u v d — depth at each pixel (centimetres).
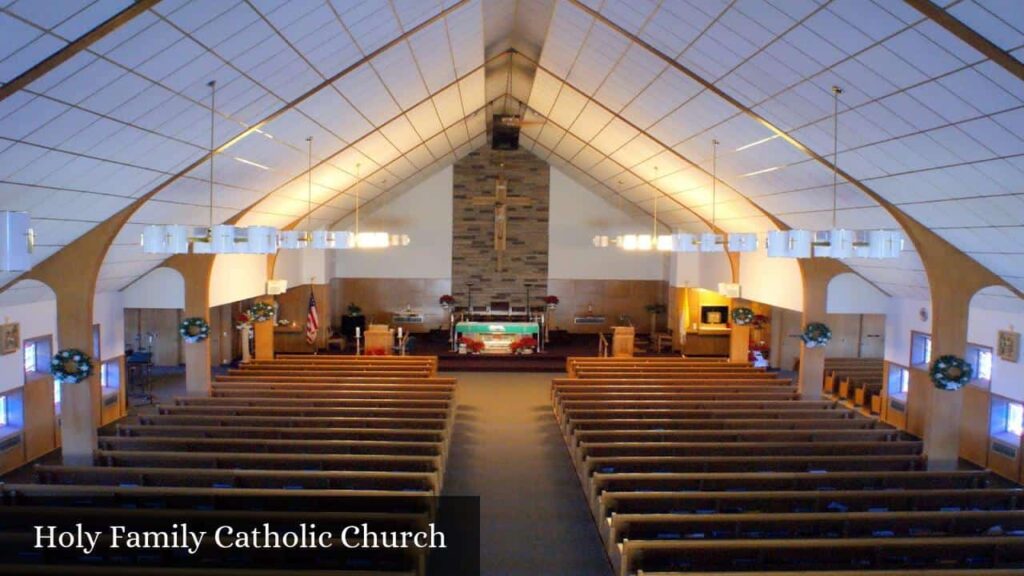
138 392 1831
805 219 1375
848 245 862
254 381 1545
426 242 2605
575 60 1194
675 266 2469
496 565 869
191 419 1205
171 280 1628
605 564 873
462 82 1391
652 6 835
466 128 1942
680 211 2003
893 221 1161
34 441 1332
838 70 746
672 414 1310
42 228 964
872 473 937
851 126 862
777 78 842
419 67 1147
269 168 1268
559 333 2638
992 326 1365
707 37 840
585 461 1046
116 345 1602
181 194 1142
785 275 1694
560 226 2614
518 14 1121
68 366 1112
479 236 2609
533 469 1236
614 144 1627
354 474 903
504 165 2592
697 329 2400
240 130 991
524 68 1412
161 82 719
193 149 965
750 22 745
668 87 1075
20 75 571
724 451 1098
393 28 920
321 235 1321
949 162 820
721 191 1504
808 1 649
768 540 688
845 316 2269
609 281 2700
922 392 1530
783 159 1108
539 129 1950
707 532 780
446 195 2597
